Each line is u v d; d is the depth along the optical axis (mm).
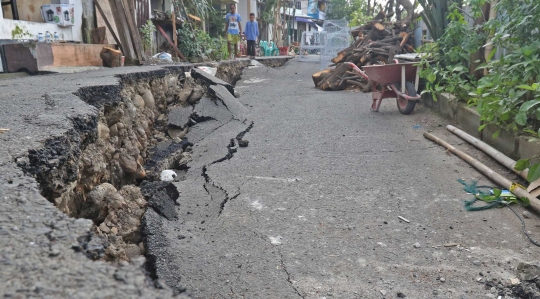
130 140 4848
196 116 6613
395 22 12344
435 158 4691
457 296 2318
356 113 7215
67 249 1357
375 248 2834
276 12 30906
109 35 10969
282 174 4301
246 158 4863
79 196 3105
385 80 6871
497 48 5426
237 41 17422
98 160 3490
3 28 7113
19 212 1583
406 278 2494
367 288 2400
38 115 3070
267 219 3281
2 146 2303
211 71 9289
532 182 3541
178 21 14469
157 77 6648
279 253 2775
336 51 15172
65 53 7535
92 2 10297
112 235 2914
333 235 3021
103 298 1132
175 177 4480
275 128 6238
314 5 48469
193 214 3383
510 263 2627
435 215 3312
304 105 8133
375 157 4773
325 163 4605
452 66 6211
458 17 6246
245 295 2346
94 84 4504
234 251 2803
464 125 5727
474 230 3062
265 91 10422
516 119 3898
